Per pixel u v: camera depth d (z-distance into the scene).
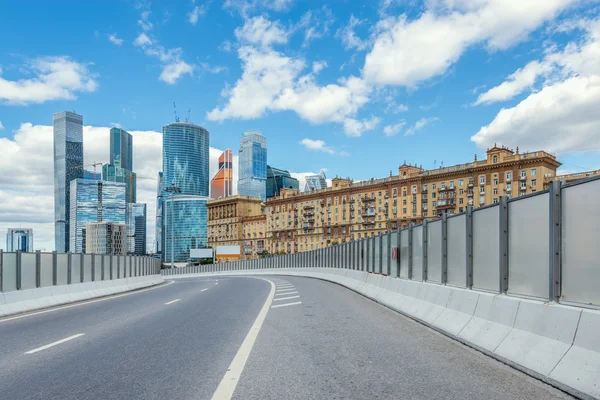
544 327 6.48
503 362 6.79
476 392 5.30
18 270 15.70
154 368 6.61
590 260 6.05
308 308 14.63
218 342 8.61
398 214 130.50
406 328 10.24
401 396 5.16
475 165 113.94
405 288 14.11
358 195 143.25
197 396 5.24
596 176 5.96
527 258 7.57
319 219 155.88
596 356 5.34
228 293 22.06
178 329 10.30
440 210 120.38
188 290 25.52
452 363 6.76
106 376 6.19
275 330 10.02
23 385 5.82
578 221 6.32
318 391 5.38
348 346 8.10
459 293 9.75
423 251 13.28
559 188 6.77
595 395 4.99
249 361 6.98
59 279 18.83
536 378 5.92
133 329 10.41
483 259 9.23
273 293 21.78
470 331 8.46
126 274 28.89
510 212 8.20
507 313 7.55
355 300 17.69
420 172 126.00
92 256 22.73
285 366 6.64
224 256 137.50
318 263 46.78
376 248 20.73
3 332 10.41
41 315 13.85
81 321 12.12
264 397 5.18
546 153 103.25
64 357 7.47
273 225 175.50
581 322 5.79
